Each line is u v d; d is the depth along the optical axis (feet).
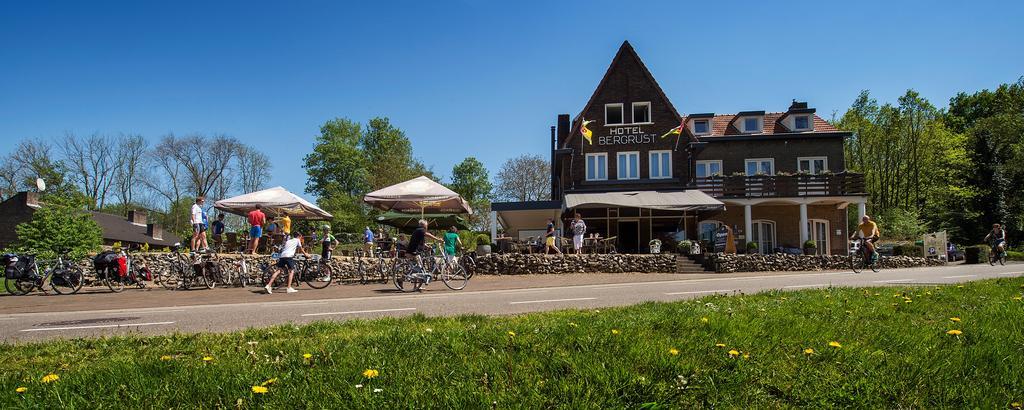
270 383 14.97
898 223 153.38
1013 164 157.28
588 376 14.74
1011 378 14.61
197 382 15.17
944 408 12.93
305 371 15.98
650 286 51.11
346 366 16.42
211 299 45.68
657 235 102.68
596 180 111.65
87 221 103.40
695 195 94.22
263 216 69.72
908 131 180.45
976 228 153.48
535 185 219.00
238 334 23.59
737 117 118.11
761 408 13.01
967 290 33.53
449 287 51.80
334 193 189.78
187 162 188.34
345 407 13.03
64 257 56.24
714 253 79.46
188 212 202.18
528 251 80.23
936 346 17.74
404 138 232.53
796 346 17.78
